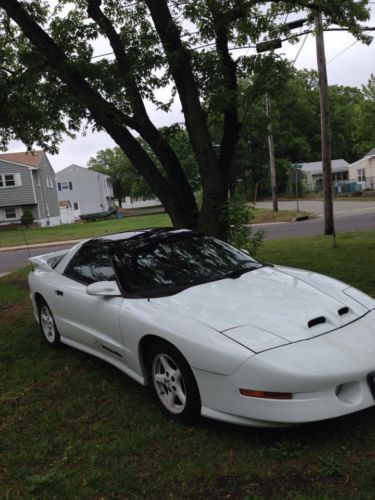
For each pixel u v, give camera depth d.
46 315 5.42
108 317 3.94
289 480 2.63
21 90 8.98
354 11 8.09
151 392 3.62
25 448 3.26
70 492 2.71
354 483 2.55
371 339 3.10
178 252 4.41
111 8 8.66
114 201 89.62
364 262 8.86
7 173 40.91
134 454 3.04
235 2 7.62
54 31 8.99
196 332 3.14
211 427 3.26
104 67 7.98
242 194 8.16
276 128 65.00
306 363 2.80
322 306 3.37
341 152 78.81
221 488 2.63
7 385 4.45
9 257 18.53
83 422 3.55
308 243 12.75
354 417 3.21
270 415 2.79
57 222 50.12
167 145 8.20
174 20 7.47
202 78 8.30
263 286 3.74
